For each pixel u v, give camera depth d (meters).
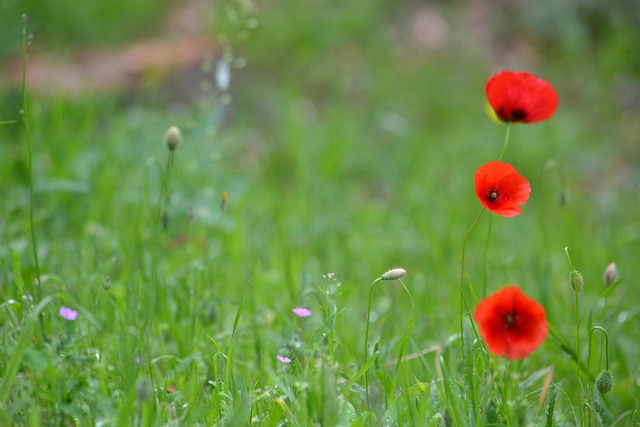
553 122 10.02
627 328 5.13
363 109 10.16
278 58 10.43
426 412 3.35
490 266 6.29
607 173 9.55
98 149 7.25
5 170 6.62
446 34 11.50
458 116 10.17
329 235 6.98
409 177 8.80
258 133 9.45
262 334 4.43
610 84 11.16
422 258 6.74
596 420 3.53
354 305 5.50
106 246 5.48
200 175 6.59
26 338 3.09
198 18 11.21
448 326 4.38
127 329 3.71
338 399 3.24
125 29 10.94
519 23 11.93
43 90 8.77
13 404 3.08
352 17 11.11
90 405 3.11
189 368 3.89
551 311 4.97
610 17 12.02
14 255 4.14
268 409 3.39
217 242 6.06
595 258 6.66
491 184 3.24
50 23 10.65
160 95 9.19
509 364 3.79
